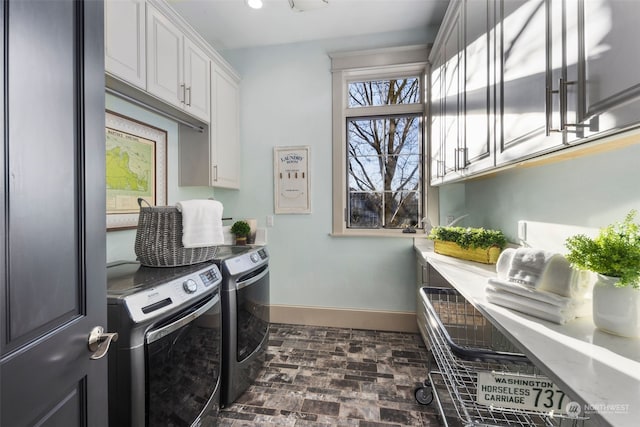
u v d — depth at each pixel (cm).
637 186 85
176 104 188
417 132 265
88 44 69
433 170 233
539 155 90
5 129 47
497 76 113
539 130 85
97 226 72
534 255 98
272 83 279
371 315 264
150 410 99
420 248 227
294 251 278
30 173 53
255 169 283
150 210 142
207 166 230
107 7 137
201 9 225
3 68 47
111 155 168
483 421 103
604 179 97
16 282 50
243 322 167
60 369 60
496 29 114
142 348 96
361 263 267
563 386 56
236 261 166
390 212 272
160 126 211
